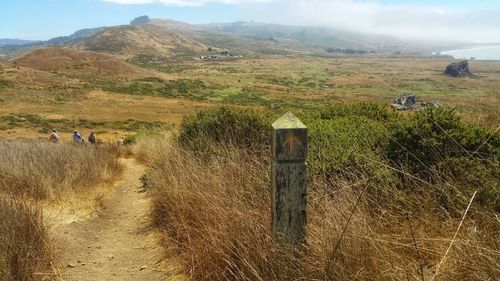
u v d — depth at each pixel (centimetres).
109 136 4166
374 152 483
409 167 429
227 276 340
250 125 745
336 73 13750
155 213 570
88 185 761
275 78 13650
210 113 816
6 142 1254
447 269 252
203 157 630
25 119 5006
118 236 545
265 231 343
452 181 370
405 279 256
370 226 313
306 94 9119
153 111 6328
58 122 5019
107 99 7188
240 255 334
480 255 243
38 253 408
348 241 288
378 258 271
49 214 588
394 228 320
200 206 449
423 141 441
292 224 299
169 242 466
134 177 993
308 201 371
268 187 419
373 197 367
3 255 374
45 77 8169
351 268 270
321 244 295
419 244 292
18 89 7056
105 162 999
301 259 290
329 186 413
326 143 518
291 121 294
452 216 333
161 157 834
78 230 557
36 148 977
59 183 695
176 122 5441
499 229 281
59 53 10288
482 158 399
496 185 339
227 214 391
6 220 427
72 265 435
